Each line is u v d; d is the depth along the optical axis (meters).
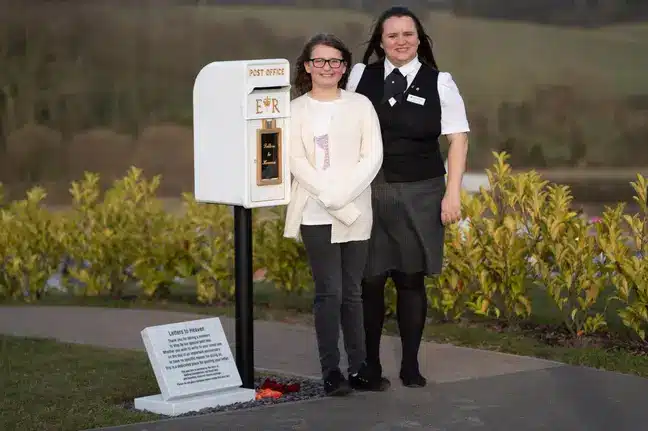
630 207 18.30
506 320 9.70
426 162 7.10
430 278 9.96
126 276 12.01
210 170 6.94
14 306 11.33
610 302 10.70
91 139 21.25
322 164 6.91
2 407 6.69
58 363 8.06
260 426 6.18
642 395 6.86
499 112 20.61
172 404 6.56
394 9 7.16
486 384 7.20
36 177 21.00
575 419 6.31
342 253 7.04
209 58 21.38
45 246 12.04
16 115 21.25
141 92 21.42
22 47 21.50
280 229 11.13
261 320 10.26
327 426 6.17
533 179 9.55
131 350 8.62
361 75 7.22
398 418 6.34
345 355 8.49
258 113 6.71
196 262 11.43
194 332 6.82
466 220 9.91
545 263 9.12
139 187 12.37
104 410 6.62
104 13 21.59
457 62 21.05
